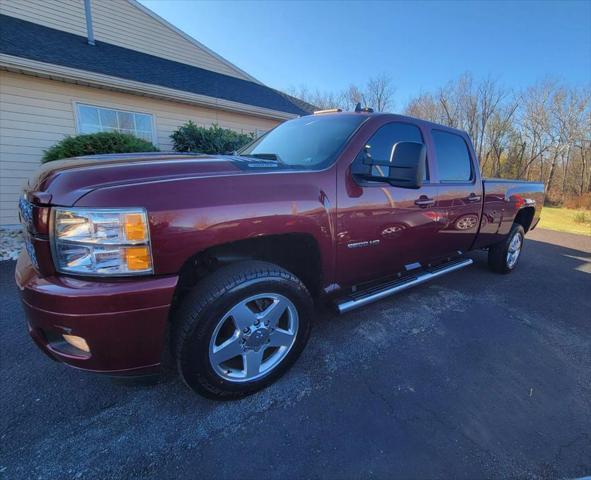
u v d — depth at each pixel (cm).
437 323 302
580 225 1031
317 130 265
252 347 192
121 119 765
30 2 810
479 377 226
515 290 395
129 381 166
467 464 158
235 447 165
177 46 1069
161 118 821
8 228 650
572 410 197
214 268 204
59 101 676
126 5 952
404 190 258
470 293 381
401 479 150
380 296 269
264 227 177
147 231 146
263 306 195
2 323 282
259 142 310
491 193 371
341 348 255
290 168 204
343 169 220
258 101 1015
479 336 281
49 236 145
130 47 973
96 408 189
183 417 183
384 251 257
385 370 230
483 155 2936
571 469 157
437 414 190
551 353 260
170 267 152
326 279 227
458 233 333
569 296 383
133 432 173
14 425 175
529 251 628
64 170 160
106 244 142
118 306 143
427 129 296
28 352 241
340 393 205
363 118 254
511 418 189
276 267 196
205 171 174
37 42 707
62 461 155
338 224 216
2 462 154
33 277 153
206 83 970
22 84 634
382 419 185
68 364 158
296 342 212
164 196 150
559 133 2431
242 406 193
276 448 165
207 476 150
